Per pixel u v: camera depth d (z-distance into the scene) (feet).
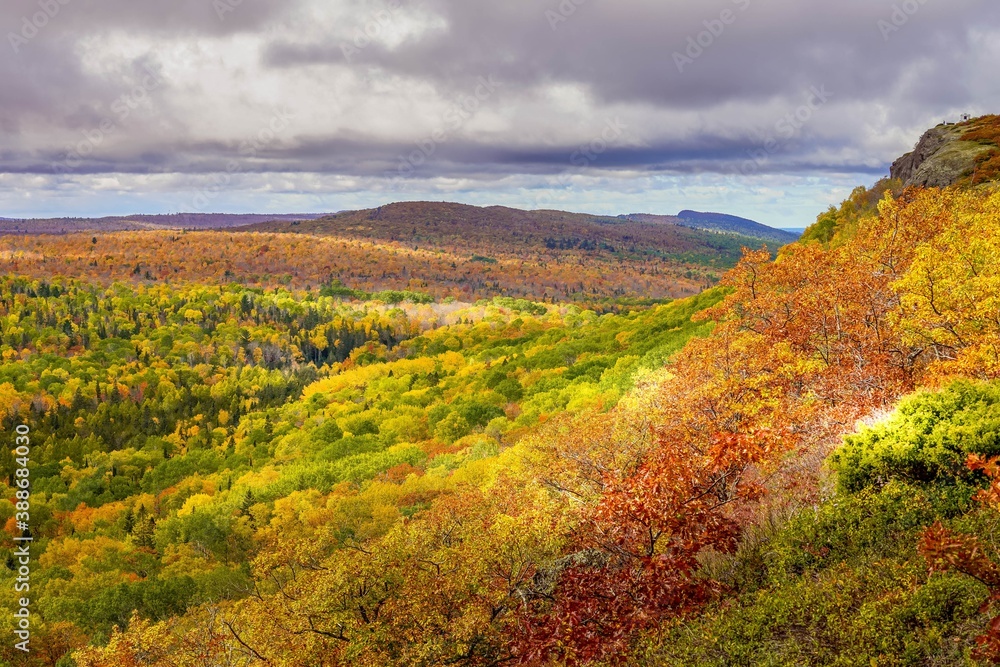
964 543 15.07
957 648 14.14
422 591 29.71
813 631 16.79
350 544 33.96
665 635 20.58
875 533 19.92
